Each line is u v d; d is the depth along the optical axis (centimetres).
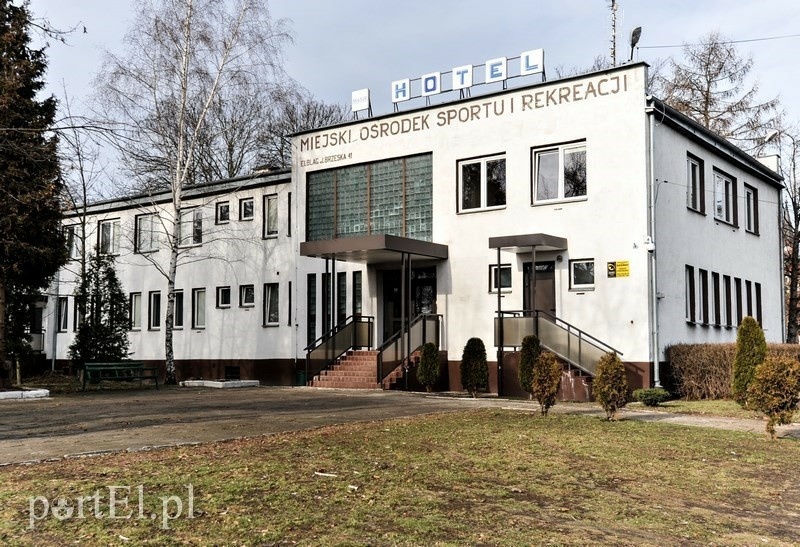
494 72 2362
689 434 1302
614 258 2083
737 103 4144
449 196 2423
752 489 901
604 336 2080
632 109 2081
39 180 2189
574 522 732
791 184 4266
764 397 1286
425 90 2511
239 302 3027
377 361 2305
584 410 1692
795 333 4228
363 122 2641
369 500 782
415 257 2392
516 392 2114
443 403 1838
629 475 960
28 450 1082
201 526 678
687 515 775
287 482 851
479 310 2339
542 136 2241
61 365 3803
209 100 2778
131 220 3506
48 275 2423
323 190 2745
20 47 2239
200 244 3184
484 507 775
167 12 2705
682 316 2198
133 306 3494
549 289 2212
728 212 2673
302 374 2731
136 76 2686
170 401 1914
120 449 1085
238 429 1319
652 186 2048
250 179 3016
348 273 2667
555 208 2198
